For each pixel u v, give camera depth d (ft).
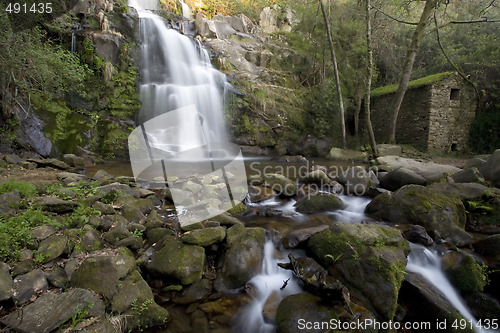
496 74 35.99
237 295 7.88
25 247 7.07
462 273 8.95
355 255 8.31
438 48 43.65
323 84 39.83
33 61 17.48
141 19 32.86
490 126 35.06
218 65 38.88
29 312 5.48
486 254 9.84
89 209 9.57
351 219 12.46
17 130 20.21
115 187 12.11
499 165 16.10
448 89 35.37
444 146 35.88
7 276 5.94
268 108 37.63
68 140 22.62
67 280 6.67
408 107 38.32
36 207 8.93
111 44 28.30
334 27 41.22
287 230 10.92
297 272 8.38
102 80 27.09
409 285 8.16
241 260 8.47
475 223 11.87
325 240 9.21
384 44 46.14
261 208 13.48
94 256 7.51
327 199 13.58
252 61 44.65
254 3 59.11
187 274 7.78
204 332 6.58
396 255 8.41
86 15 28.81
